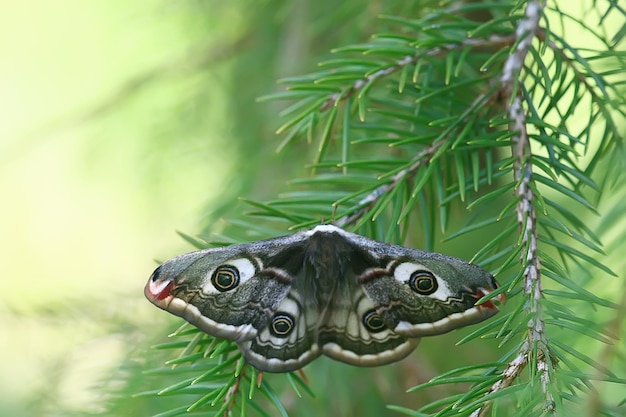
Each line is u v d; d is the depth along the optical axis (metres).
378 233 0.70
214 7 0.82
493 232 0.77
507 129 0.70
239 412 0.69
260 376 0.69
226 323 0.69
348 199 0.70
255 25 0.81
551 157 0.69
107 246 1.03
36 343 0.76
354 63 0.71
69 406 0.74
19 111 1.08
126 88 0.82
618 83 0.70
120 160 0.86
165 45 0.86
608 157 0.71
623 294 0.67
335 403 0.77
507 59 0.70
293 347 0.69
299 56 0.79
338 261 0.69
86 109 0.84
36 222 1.08
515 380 0.66
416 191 0.69
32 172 1.08
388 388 0.77
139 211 0.91
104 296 0.76
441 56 0.71
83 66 0.90
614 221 0.70
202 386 0.69
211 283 0.69
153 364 0.74
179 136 0.83
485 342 0.78
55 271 1.07
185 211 0.84
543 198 0.68
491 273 0.68
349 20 0.78
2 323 0.75
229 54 0.82
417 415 0.66
